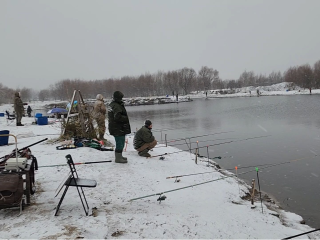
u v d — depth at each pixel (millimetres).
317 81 59438
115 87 79062
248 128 16125
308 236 4219
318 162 8742
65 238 3135
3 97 60469
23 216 3713
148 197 5020
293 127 15508
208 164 8031
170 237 3502
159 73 88125
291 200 6105
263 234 4012
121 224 3672
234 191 5953
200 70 80938
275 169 8266
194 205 4867
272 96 51469
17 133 12172
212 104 39906
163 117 25781
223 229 3975
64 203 4297
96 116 9914
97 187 5293
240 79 89938
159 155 8391
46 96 93438
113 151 8312
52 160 7086
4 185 3625
